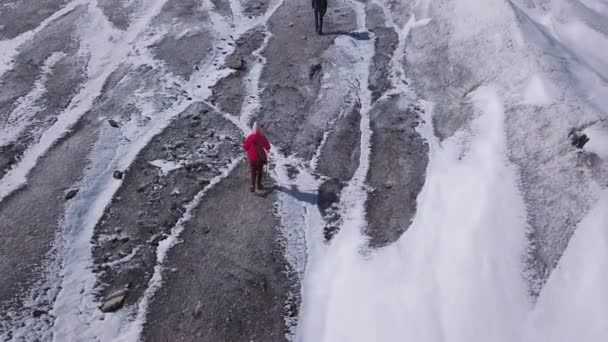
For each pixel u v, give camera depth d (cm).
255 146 848
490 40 1125
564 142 833
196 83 1187
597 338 591
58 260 753
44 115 1072
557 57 1021
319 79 1202
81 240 791
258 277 759
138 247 790
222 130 1051
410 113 1087
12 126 1030
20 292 703
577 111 866
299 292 746
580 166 784
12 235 788
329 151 1008
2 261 744
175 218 847
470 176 858
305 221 862
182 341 666
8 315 673
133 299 714
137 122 1050
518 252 708
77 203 852
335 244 827
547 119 881
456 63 1155
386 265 759
